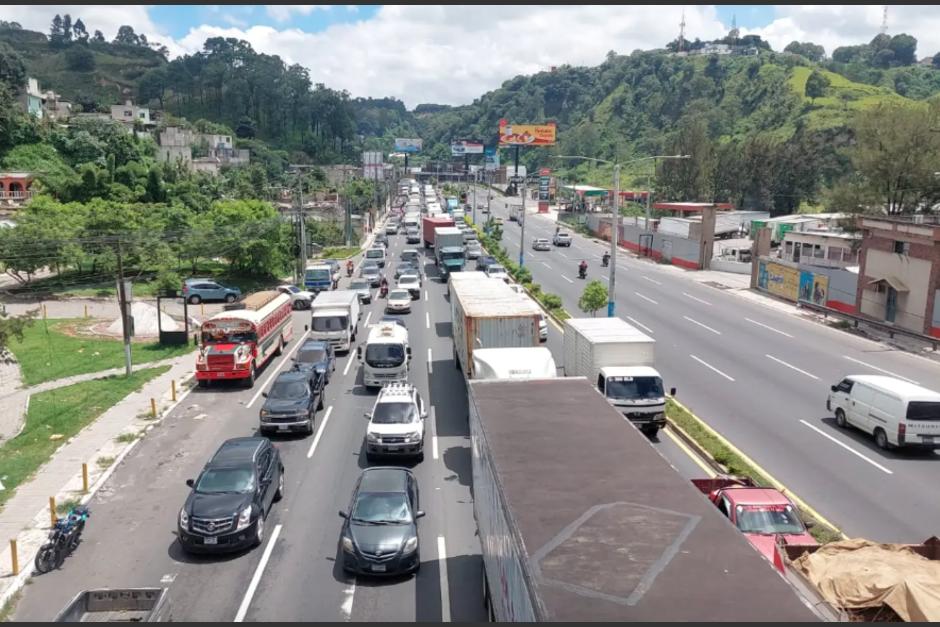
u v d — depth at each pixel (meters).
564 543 8.96
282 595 14.43
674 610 7.30
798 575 11.90
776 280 52.94
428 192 170.50
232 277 61.97
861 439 23.50
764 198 101.81
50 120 108.62
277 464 19.14
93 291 54.78
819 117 145.38
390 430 21.41
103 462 21.86
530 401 15.84
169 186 83.75
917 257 39.94
